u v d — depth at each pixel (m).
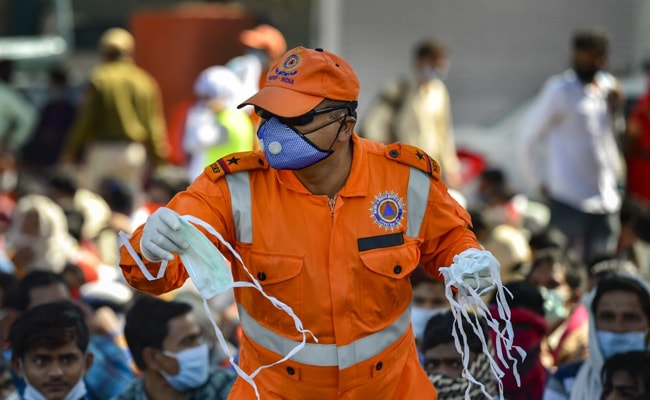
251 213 8.92
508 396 12.47
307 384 9.05
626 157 22.58
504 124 30.19
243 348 9.33
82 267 17.33
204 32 31.77
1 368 12.50
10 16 40.53
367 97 33.69
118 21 39.81
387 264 8.98
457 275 8.68
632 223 18.02
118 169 28.03
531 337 12.49
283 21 36.84
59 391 11.55
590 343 12.37
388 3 33.41
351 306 8.93
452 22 33.12
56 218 17.73
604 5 32.41
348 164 9.02
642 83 28.42
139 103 28.33
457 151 29.75
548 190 22.42
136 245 8.60
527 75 32.97
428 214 9.20
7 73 31.33
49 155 31.06
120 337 14.09
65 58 38.56
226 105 23.92
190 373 11.84
